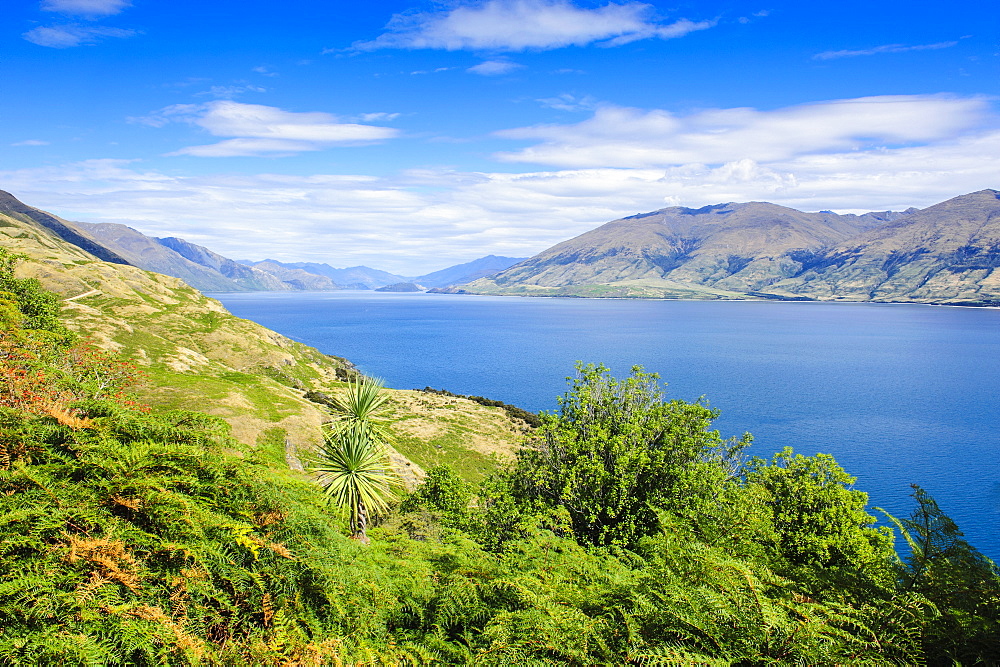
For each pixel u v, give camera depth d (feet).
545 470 85.87
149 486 24.50
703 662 22.53
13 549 19.15
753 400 433.48
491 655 26.53
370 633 28.35
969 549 32.27
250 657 22.17
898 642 25.62
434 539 65.31
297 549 29.63
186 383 155.12
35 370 37.04
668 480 81.35
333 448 63.31
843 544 77.66
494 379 511.40
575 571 36.73
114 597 19.58
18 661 16.10
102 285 407.44
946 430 351.87
